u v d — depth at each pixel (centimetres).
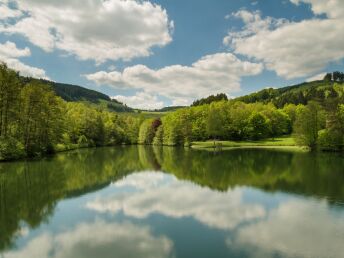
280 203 2561
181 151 8888
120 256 1547
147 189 3244
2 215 2288
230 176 3972
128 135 15225
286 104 16012
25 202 2666
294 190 3045
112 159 6444
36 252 1612
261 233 1847
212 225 2012
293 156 6359
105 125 13425
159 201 2702
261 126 11988
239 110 12400
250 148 9231
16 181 3619
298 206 2456
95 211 2377
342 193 2884
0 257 1558
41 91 6638
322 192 2941
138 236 1825
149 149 10262
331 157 6034
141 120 17475
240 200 2697
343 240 1722
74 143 11244
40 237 1828
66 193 3028
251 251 1585
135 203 2628
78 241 1758
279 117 13175
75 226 2019
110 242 1734
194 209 2423
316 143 7806
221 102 14250
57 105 7681
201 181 3678
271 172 4188
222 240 1742
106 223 2080
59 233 1892
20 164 5031
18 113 5775
